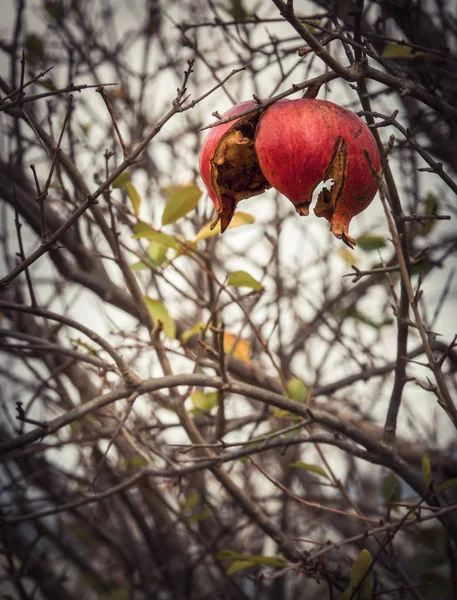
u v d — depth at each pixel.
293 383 1.30
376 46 1.38
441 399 1.10
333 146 1.03
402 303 1.16
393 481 1.37
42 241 1.14
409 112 1.55
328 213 1.06
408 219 1.10
